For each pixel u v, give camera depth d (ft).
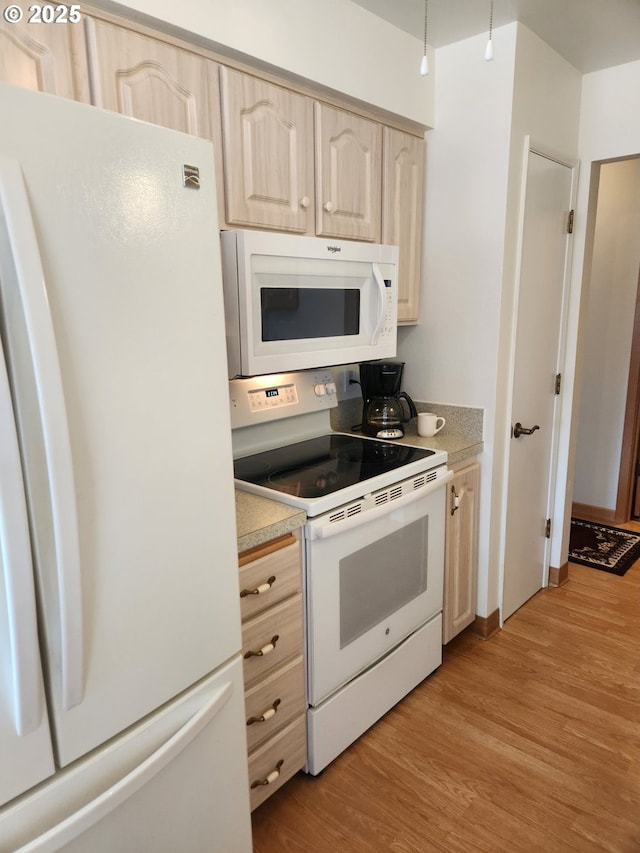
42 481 2.58
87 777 3.06
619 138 8.02
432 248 7.85
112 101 4.27
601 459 12.23
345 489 5.50
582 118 8.31
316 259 5.82
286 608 5.09
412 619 6.70
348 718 5.94
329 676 5.61
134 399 3.04
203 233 3.34
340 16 5.93
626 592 9.43
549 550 9.57
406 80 6.94
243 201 5.31
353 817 5.31
